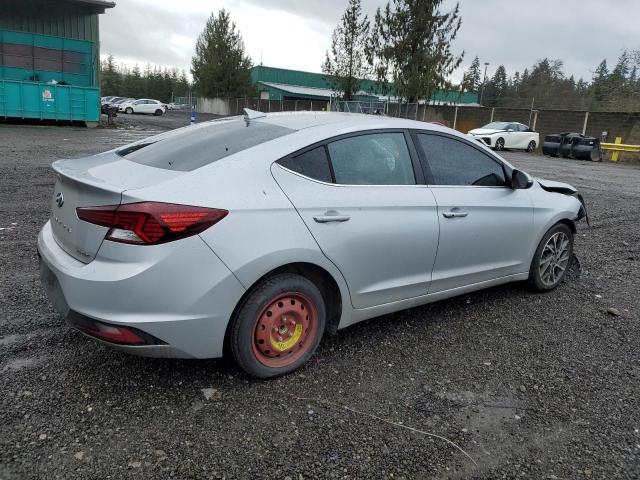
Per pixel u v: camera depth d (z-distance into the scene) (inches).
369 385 128.2
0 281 176.4
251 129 140.1
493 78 3855.8
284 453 102.4
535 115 1139.3
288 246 119.7
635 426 117.3
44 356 131.4
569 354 150.6
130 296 105.6
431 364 140.4
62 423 106.5
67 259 115.9
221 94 2351.1
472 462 103.6
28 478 91.7
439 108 1222.3
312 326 132.0
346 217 130.3
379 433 110.3
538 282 193.6
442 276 157.3
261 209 117.3
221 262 111.7
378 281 141.7
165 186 111.1
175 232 106.9
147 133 865.5
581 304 190.2
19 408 110.1
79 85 1024.9
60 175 123.0
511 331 164.1
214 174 117.0
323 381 128.7
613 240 295.1
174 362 132.3
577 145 958.4
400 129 151.1
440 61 1023.6
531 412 121.0
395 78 1044.5
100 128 952.9
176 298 108.5
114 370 127.0
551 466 103.5
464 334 160.1
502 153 1002.1
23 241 222.1
